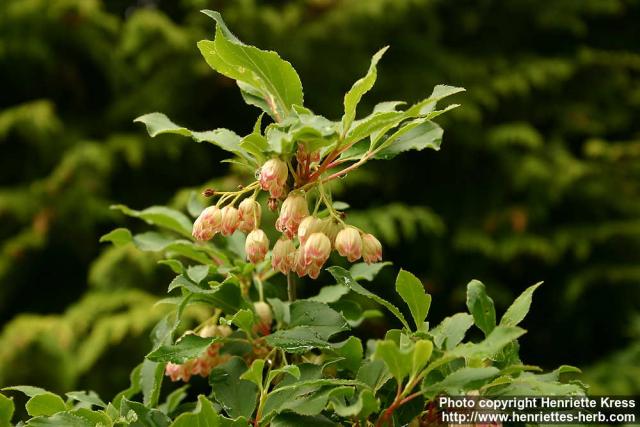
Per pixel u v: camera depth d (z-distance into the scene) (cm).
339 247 130
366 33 599
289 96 140
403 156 614
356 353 131
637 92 659
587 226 611
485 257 614
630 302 618
